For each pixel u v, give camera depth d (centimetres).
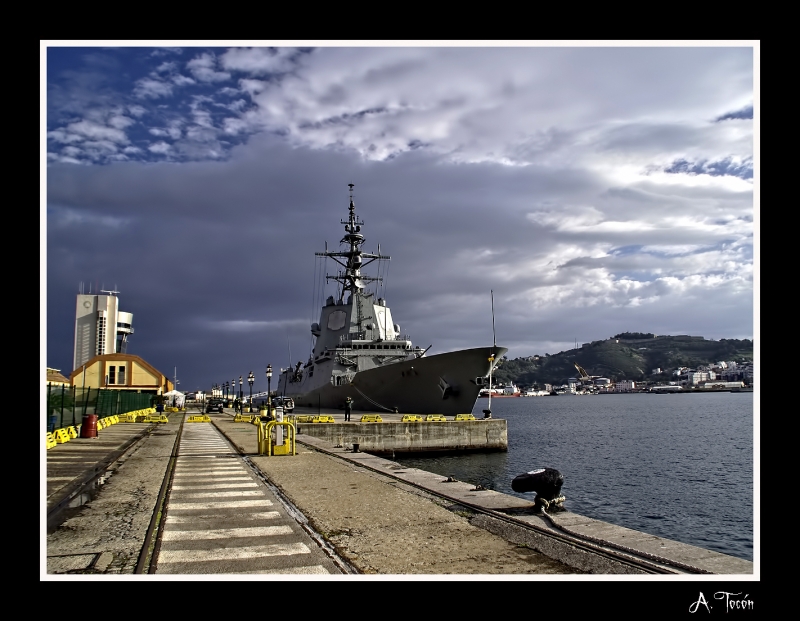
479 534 823
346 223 5969
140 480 1359
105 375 8175
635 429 6425
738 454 3966
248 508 1016
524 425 7525
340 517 936
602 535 785
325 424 3562
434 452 3838
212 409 7331
